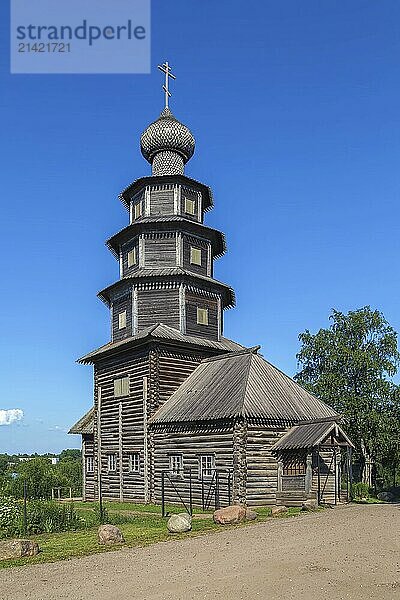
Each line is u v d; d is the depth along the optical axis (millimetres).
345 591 12453
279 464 31344
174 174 43062
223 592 12586
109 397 40844
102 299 44500
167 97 45500
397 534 19828
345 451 41688
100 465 40594
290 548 17391
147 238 41156
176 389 38031
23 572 15180
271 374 35500
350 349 58406
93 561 16359
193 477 33000
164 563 15820
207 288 41344
